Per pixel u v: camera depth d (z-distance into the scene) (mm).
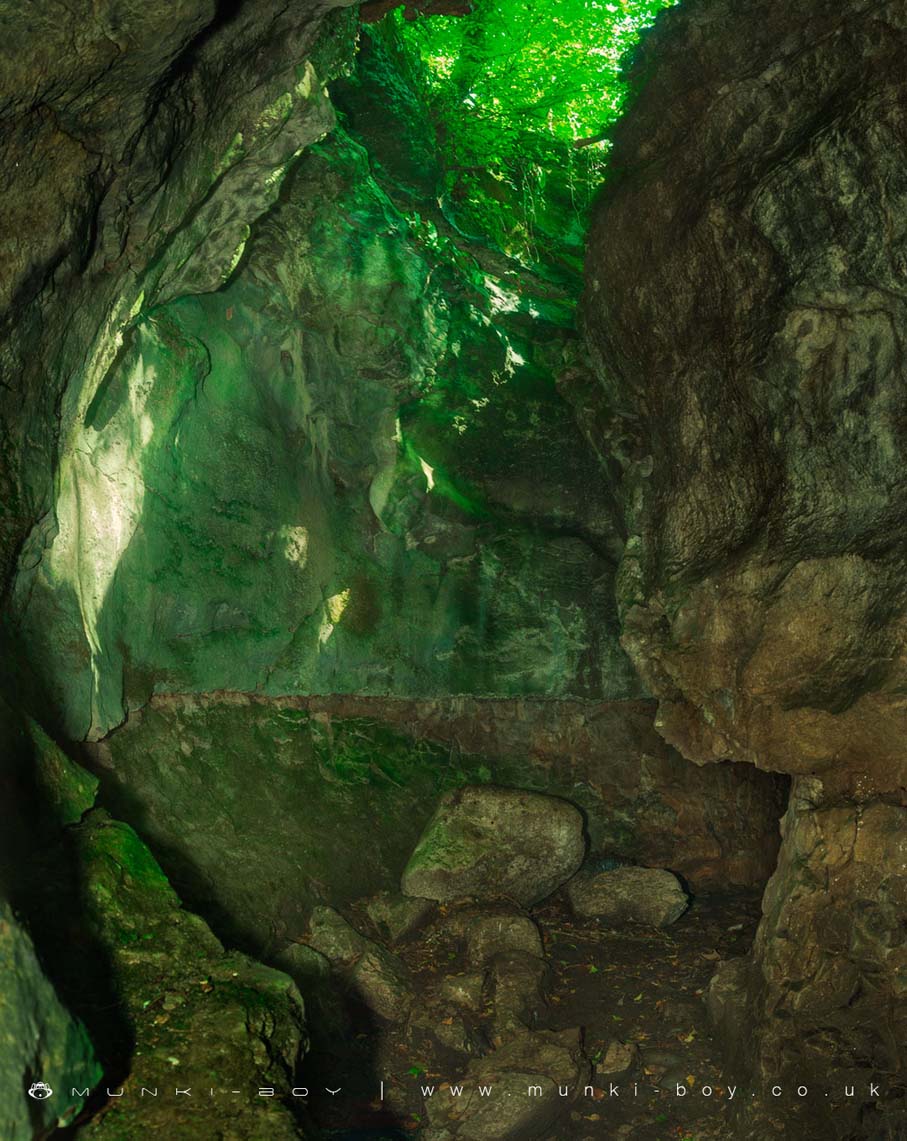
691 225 7668
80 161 4824
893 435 7164
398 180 10422
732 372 7703
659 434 8555
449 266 11008
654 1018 9289
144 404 8336
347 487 11078
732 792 12500
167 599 9023
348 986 9148
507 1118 7590
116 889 5035
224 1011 4324
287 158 7105
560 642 11930
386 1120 7914
